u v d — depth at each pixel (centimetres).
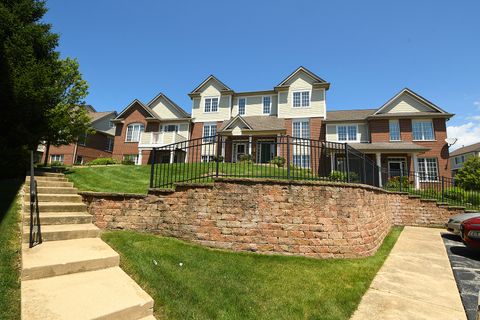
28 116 973
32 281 322
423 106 2089
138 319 294
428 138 2014
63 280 334
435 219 1059
